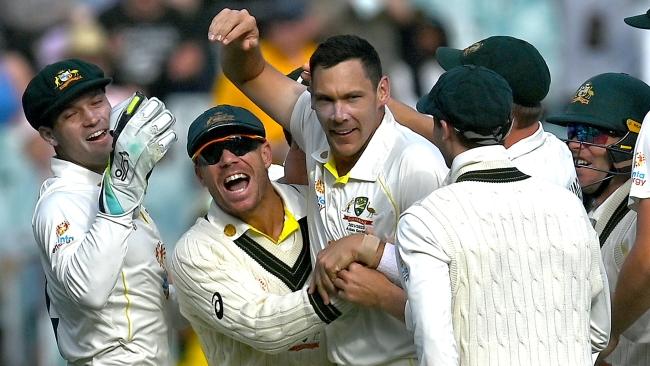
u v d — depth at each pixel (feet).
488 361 48.08
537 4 117.29
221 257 56.44
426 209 48.88
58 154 60.08
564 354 48.42
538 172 53.98
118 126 54.65
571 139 59.72
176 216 105.29
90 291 54.65
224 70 60.29
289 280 56.80
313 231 56.49
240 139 55.21
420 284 47.65
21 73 114.42
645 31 115.14
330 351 56.49
